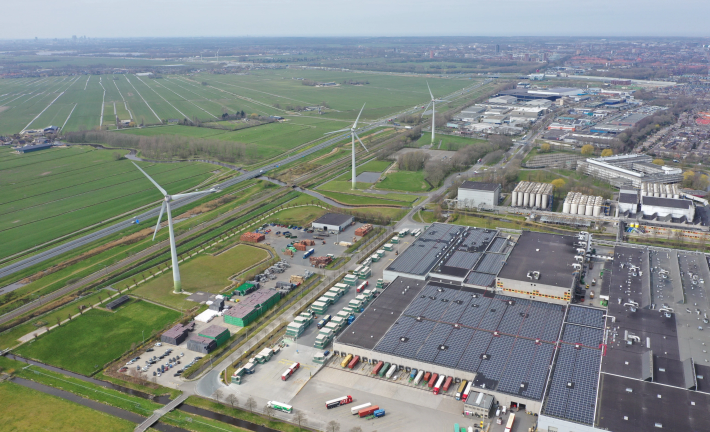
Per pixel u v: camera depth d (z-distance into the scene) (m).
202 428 174.12
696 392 173.38
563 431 164.88
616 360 192.50
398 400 186.00
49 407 185.50
